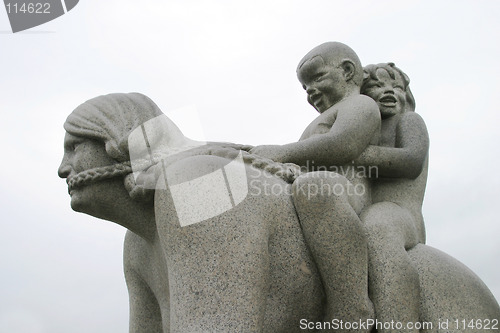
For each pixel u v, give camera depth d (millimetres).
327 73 2865
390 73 3037
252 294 1974
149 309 2535
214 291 1954
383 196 2723
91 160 2332
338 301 2170
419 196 2779
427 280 2346
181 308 1958
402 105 3035
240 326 1921
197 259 1992
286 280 2172
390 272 2248
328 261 2160
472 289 2381
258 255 2033
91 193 2320
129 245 2580
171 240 2039
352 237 2178
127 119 2326
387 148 2697
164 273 2318
